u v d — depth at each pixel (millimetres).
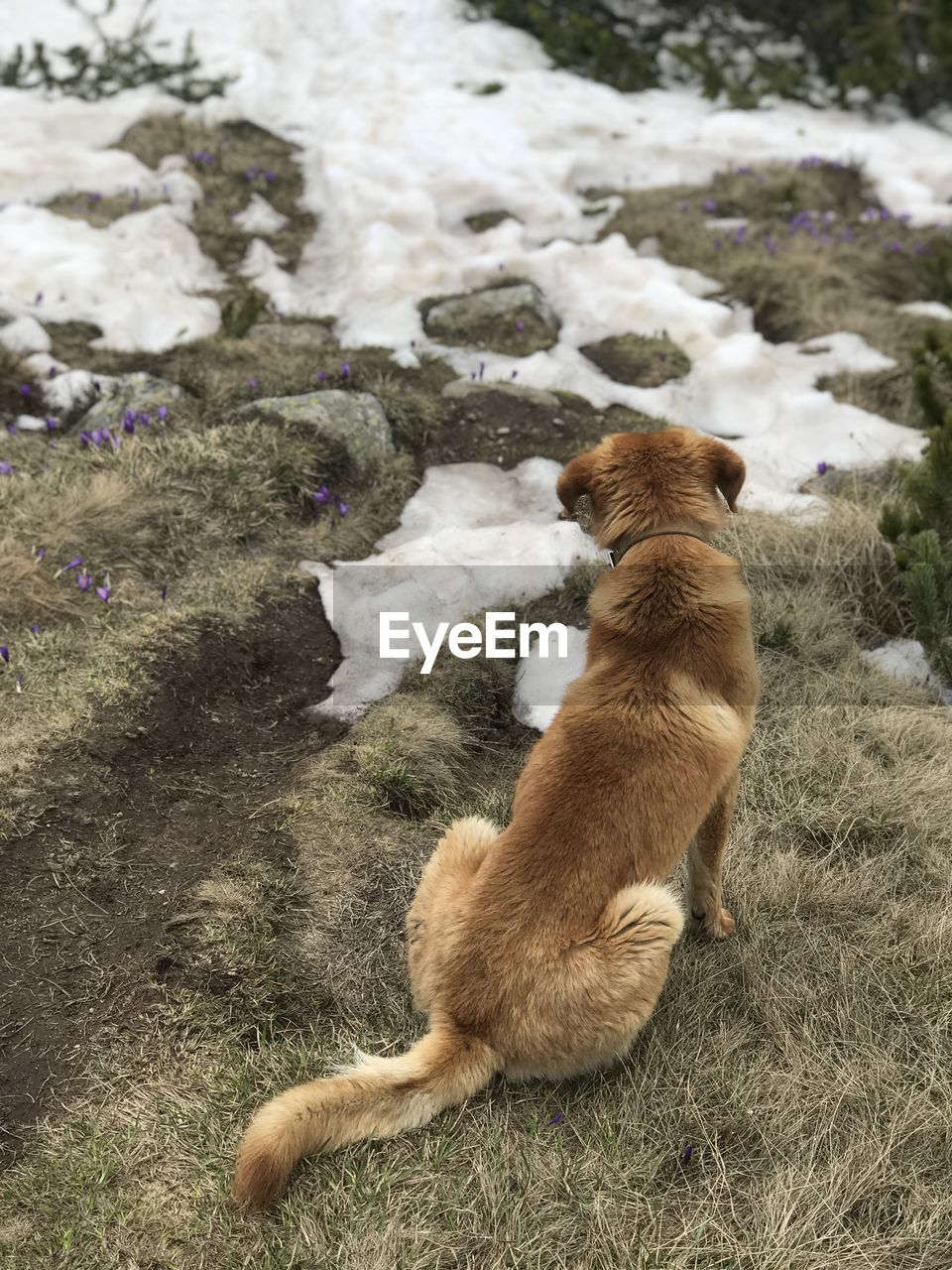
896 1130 1253
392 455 2379
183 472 2217
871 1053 1339
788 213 3527
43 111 3732
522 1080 1305
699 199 3615
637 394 2658
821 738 1767
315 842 1573
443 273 3137
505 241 3322
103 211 3260
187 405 2410
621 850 1244
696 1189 1216
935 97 4301
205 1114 1263
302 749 1766
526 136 3854
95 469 2219
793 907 1513
